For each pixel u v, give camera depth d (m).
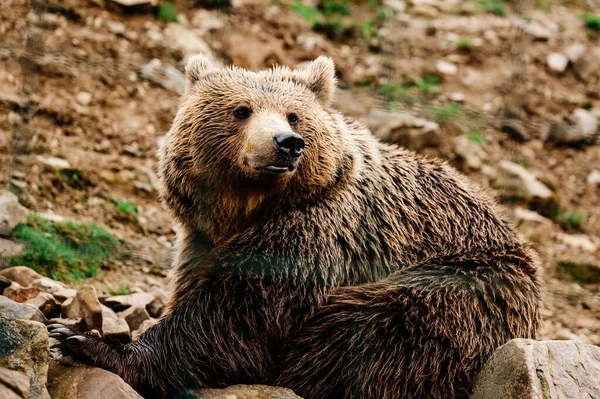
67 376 7.79
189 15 17.78
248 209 9.04
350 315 8.73
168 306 9.45
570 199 16.14
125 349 8.33
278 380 8.75
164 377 8.45
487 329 8.87
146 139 14.67
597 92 18.53
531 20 20.19
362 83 17.31
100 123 14.54
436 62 18.47
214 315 8.56
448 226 9.59
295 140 8.34
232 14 17.86
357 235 9.24
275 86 9.27
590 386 7.83
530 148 16.89
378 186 9.50
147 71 15.73
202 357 8.52
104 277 11.45
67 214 12.48
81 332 8.23
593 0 22.12
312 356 8.71
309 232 8.93
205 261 9.15
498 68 18.61
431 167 9.99
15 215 11.34
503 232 9.79
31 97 13.98
